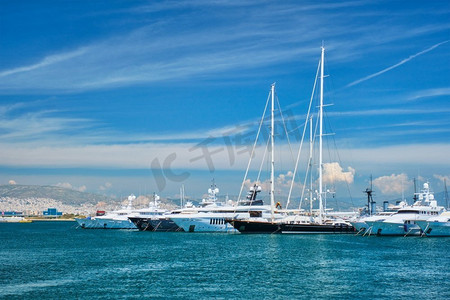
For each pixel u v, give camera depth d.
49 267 67.69
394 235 121.38
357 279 57.03
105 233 158.25
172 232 151.00
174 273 61.50
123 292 50.09
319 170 125.44
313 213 137.50
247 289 51.31
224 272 62.09
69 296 48.47
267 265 68.19
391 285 53.59
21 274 61.41
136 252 87.25
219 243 103.44
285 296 48.19
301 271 62.84
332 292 49.94
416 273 61.53
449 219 118.38
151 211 167.12
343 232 127.50
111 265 69.38
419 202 124.12
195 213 143.00
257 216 135.62
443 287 52.62
